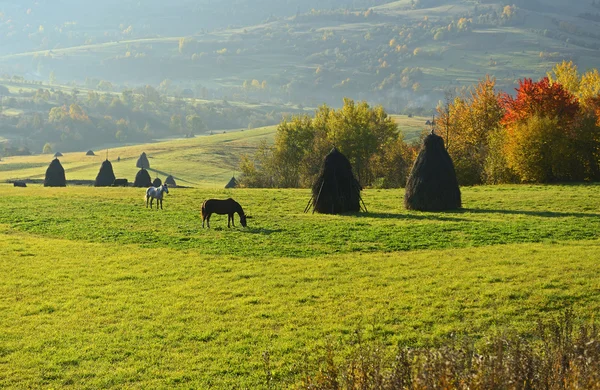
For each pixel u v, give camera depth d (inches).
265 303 797.2
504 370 380.2
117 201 1872.5
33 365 603.8
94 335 686.5
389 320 711.1
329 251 1104.8
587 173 2363.4
